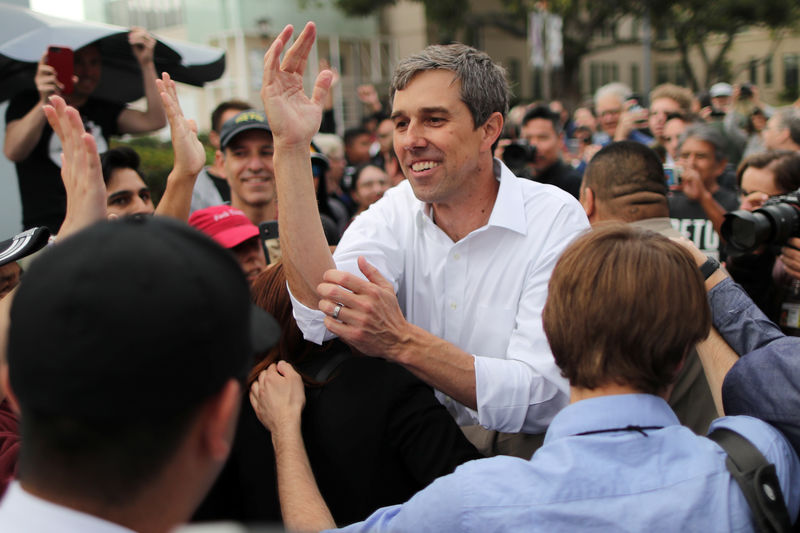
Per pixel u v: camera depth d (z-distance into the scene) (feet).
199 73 14.16
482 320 5.71
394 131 5.57
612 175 6.70
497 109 5.43
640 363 3.43
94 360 1.98
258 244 8.03
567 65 61.57
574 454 3.33
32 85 11.49
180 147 6.64
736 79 80.48
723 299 5.38
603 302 3.43
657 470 3.26
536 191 5.75
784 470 3.44
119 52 12.50
